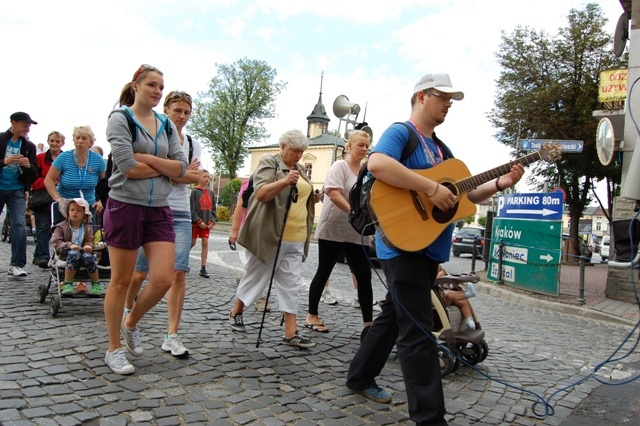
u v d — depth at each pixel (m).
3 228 12.88
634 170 2.83
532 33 26.98
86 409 3.06
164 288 3.74
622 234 2.87
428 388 2.92
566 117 25.75
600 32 25.70
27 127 7.09
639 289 10.19
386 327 3.54
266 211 4.79
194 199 8.78
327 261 5.37
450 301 4.61
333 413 3.33
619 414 3.80
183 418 3.06
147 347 4.38
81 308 5.62
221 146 57.00
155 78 3.69
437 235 3.10
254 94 57.00
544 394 4.16
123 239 3.59
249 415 3.18
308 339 4.84
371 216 3.12
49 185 6.41
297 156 4.91
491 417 3.54
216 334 5.04
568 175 27.95
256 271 5.07
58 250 5.44
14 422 2.80
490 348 5.64
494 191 3.50
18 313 5.20
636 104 6.87
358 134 5.22
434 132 3.48
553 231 10.26
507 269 11.40
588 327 7.71
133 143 3.61
